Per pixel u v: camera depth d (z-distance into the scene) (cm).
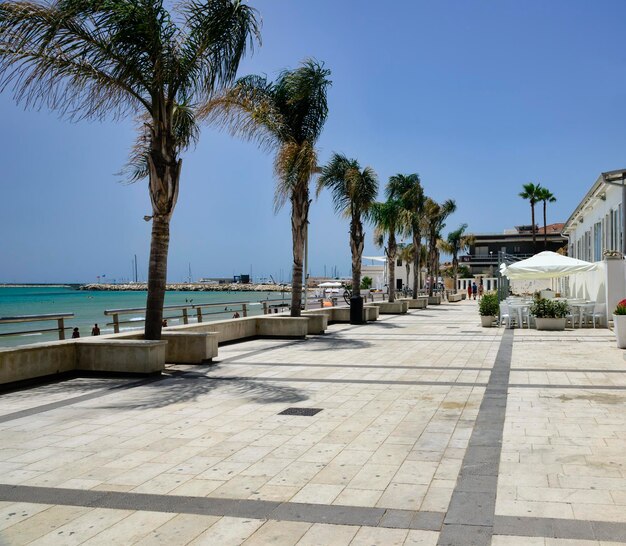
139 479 514
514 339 1683
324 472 526
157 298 1170
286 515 430
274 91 1811
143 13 1046
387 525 409
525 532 391
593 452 570
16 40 999
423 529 401
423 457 566
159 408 801
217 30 1120
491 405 797
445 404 809
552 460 548
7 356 959
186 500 463
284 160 1731
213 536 396
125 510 445
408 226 3484
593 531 391
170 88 1146
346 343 1631
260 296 11481
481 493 466
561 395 856
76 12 1010
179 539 393
